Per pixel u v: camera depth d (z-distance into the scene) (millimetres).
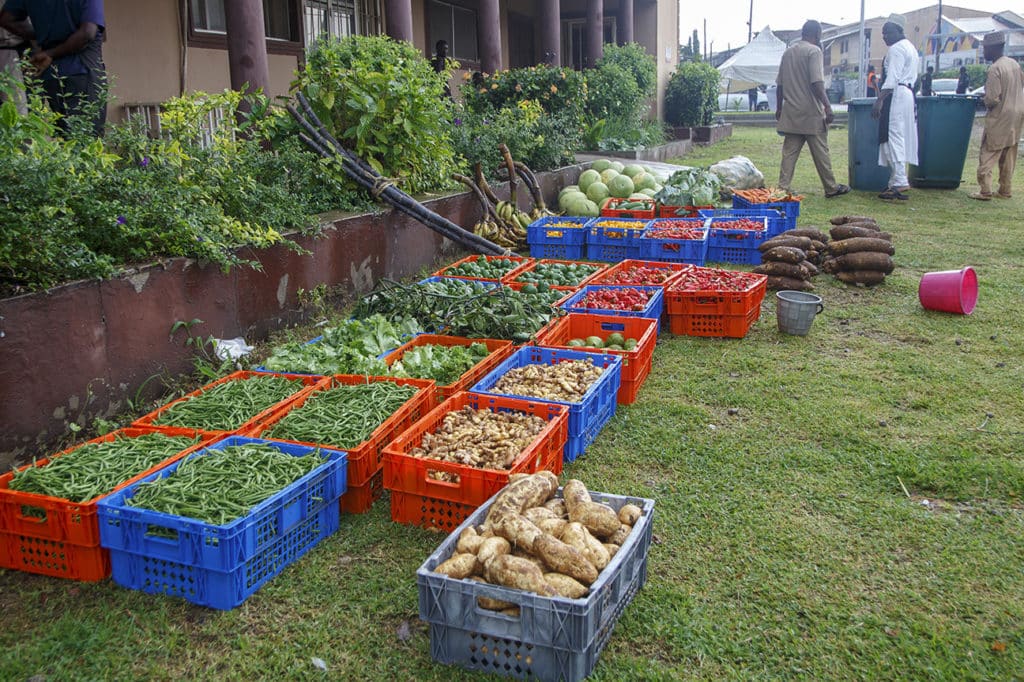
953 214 10406
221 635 2820
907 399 4754
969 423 4410
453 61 9352
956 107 11820
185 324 4703
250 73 7184
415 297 5484
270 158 6363
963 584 3070
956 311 6289
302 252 5555
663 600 2969
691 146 19031
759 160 16406
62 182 4148
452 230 7355
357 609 2941
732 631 2822
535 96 13094
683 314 6008
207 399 4020
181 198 4848
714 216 9227
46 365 3820
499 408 4020
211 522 2908
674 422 4480
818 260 7613
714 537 3369
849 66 63875
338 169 6773
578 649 2457
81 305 3996
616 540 2857
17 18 6016
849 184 12422
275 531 3086
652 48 20547
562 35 21859
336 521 3449
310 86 7434
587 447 4195
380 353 4793
